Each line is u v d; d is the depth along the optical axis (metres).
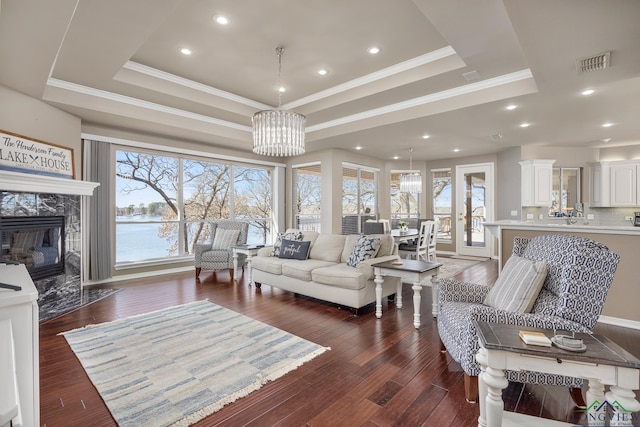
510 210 6.85
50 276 3.63
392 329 3.01
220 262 5.06
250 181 7.04
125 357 2.41
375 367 2.28
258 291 4.36
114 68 3.34
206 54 3.49
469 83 3.82
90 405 1.83
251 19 2.85
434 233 6.25
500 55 3.07
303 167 7.25
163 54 3.50
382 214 8.27
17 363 1.16
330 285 3.58
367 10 2.72
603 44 2.53
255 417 1.74
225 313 3.43
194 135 5.29
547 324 1.63
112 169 4.93
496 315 1.68
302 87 4.42
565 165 6.73
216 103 4.59
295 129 3.37
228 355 2.45
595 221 6.70
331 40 3.20
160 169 5.58
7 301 1.12
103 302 3.80
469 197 7.83
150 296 4.07
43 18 2.18
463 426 1.67
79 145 4.25
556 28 2.31
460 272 5.67
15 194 3.28
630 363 1.18
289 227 7.43
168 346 2.60
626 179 6.36
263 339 2.75
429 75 3.58
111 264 4.89
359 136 5.48
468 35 2.66
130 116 4.25
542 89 3.44
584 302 1.65
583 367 1.25
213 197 6.35
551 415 1.75
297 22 2.89
